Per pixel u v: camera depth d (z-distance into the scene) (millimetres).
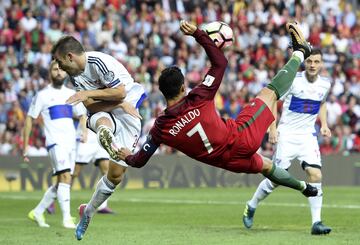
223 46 20594
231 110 60062
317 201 24156
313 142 26594
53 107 29516
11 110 54781
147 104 56812
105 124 21062
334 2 75688
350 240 22125
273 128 25938
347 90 65562
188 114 19734
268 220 29562
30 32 61031
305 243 21391
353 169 57594
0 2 62781
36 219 28500
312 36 70000
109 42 61938
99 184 21391
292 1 71625
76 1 64875
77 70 20969
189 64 63438
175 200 41812
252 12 69312
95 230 25766
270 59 66062
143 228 26469
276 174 21188
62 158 28734
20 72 59500
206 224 28203
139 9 68125
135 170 53312
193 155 20234
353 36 73125
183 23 19516
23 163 51031
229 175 55500
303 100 26672
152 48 63406
